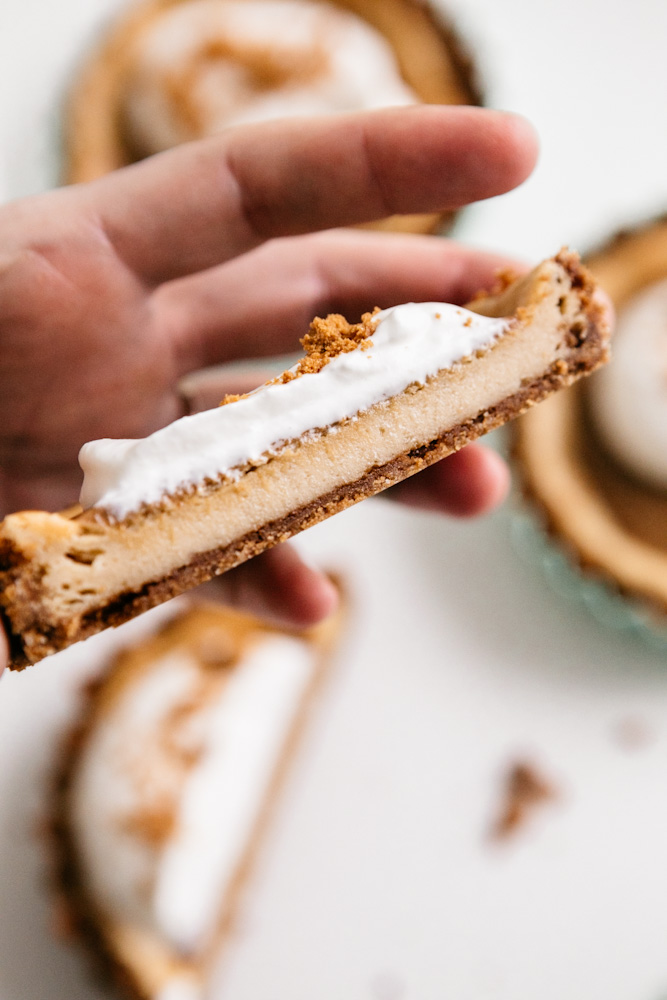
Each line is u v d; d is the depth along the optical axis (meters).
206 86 0.39
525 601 0.39
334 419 0.26
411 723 0.39
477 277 0.34
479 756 0.39
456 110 0.28
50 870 0.37
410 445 0.27
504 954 0.38
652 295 0.37
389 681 0.39
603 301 0.28
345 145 0.29
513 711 0.39
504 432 0.37
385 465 0.27
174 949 0.37
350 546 0.39
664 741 0.38
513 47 0.40
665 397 0.36
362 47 0.39
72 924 0.37
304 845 0.39
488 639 0.39
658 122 0.40
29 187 0.40
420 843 0.38
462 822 0.38
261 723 0.38
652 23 0.40
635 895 0.38
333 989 0.38
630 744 0.38
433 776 0.39
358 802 0.39
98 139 0.40
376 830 0.39
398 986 0.38
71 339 0.31
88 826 0.37
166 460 0.26
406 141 0.28
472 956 0.38
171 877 0.36
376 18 0.40
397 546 0.39
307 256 0.34
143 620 0.39
